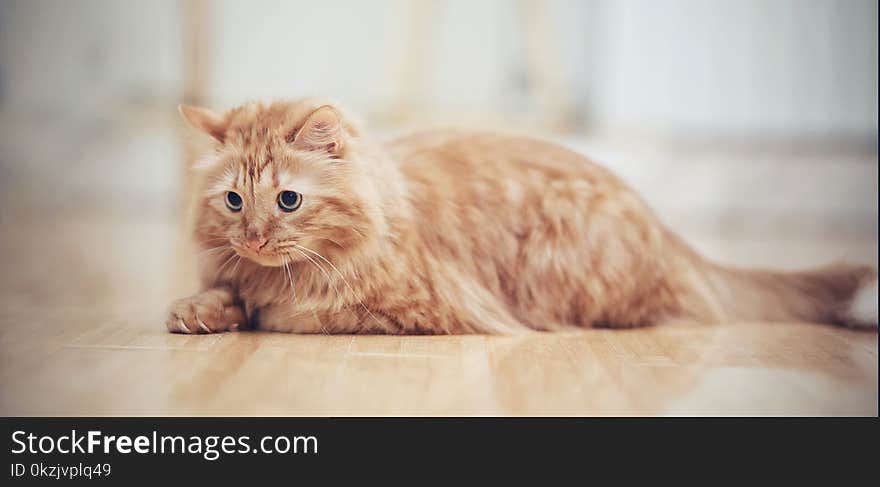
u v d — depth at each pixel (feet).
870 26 17.44
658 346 7.09
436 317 7.31
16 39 18.08
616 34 17.93
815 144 17.95
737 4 17.61
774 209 18.16
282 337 7.06
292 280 7.07
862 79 17.62
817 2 17.42
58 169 18.70
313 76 17.94
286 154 6.68
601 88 18.16
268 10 17.65
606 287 7.93
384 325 7.25
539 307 7.86
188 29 17.52
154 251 14.05
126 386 5.52
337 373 5.91
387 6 17.85
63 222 18.21
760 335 7.73
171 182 18.61
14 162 18.63
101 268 12.11
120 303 9.13
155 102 18.07
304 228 6.68
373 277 7.04
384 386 5.62
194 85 17.61
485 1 17.98
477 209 7.80
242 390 5.47
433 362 6.29
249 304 7.33
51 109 18.43
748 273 8.77
